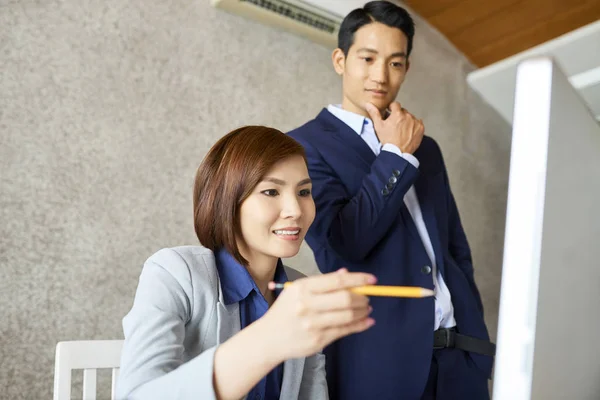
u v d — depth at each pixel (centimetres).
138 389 75
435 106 322
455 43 337
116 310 211
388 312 151
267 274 119
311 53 281
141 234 220
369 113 167
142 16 232
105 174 215
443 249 170
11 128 198
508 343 55
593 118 72
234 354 68
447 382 152
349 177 164
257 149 112
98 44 220
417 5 316
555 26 307
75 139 210
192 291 106
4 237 192
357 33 181
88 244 208
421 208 169
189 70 241
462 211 326
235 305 112
